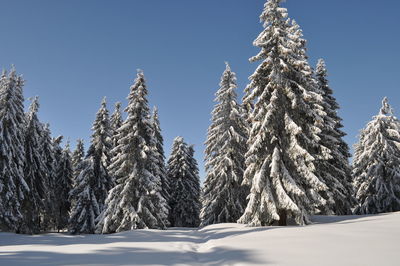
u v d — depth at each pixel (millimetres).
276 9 19516
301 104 18391
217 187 27641
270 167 18016
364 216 19234
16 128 26297
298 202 17297
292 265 6031
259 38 19453
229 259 6984
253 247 8430
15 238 14992
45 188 31812
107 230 23828
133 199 24422
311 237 9711
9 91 26703
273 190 17453
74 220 30547
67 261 6625
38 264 6242
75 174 35594
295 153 17250
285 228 13508
